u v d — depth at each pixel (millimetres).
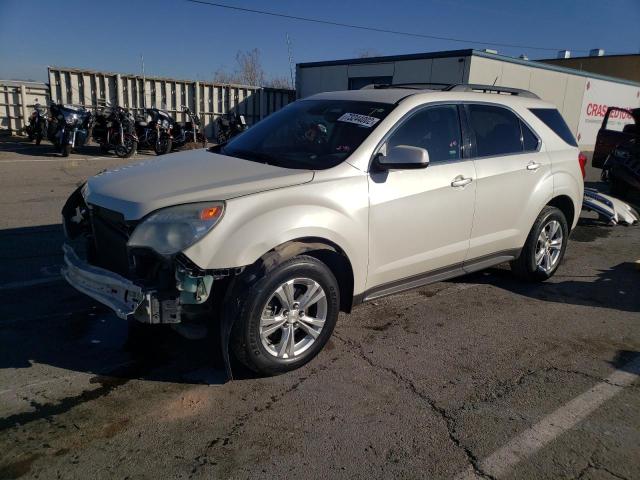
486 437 2852
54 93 17734
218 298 3182
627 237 7758
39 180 9906
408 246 3922
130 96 19047
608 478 2578
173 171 3576
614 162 10469
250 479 2479
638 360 3814
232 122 18344
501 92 5148
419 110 4043
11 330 3863
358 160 3609
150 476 2475
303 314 3400
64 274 3438
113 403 3045
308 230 3250
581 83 22875
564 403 3211
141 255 3014
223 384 3287
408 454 2691
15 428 2785
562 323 4422
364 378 3412
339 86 22438
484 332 4176
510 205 4668
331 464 2598
